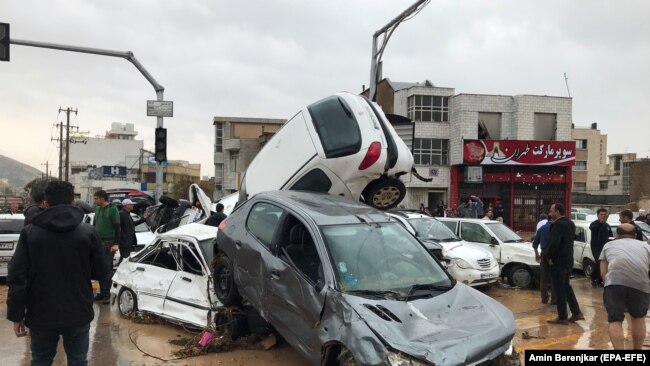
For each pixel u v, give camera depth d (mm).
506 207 32875
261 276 5457
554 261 8109
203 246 6953
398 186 7684
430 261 5504
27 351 6172
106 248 8781
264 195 6172
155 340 6562
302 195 6281
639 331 6109
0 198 39250
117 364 5707
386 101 39625
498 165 32656
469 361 3992
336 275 4758
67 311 4035
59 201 4125
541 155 32531
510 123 34062
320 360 4594
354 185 7383
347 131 7230
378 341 4059
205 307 6461
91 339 6602
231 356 5965
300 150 7617
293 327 4973
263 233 5758
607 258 6266
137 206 13961
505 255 11508
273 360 5844
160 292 7156
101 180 72812
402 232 5770
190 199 11828
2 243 10352
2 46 11875
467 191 33250
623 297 6078
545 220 11281
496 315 4691
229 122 52438
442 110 34625
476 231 12297
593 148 70125
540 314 8766
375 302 4480
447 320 4449
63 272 4035
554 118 34250
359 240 5258
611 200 51594
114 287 7977
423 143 34375
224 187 49250
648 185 49938
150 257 7801
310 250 5176
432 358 3861
